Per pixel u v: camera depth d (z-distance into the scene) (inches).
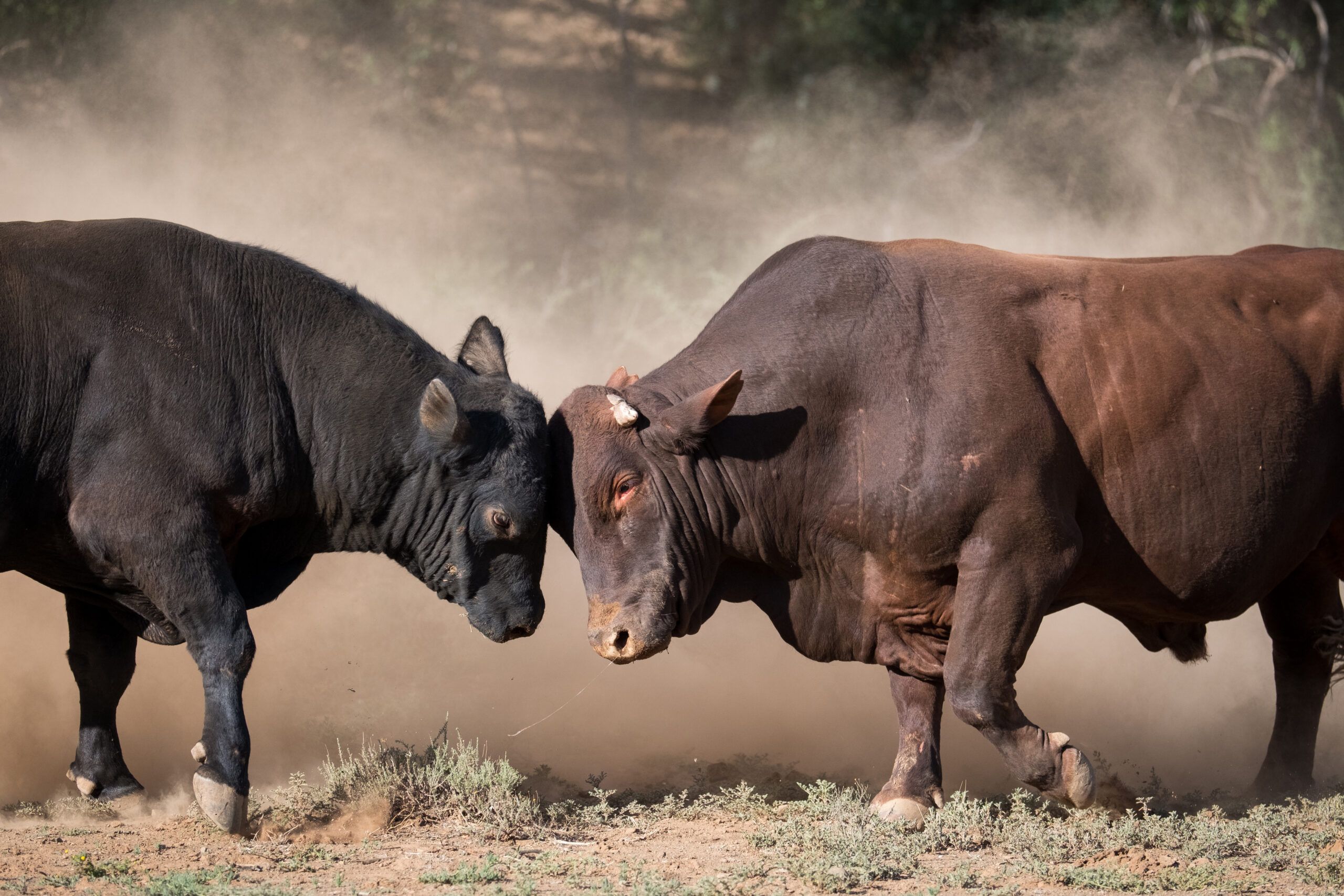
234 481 943.0
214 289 962.1
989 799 1027.9
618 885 804.0
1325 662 1079.0
